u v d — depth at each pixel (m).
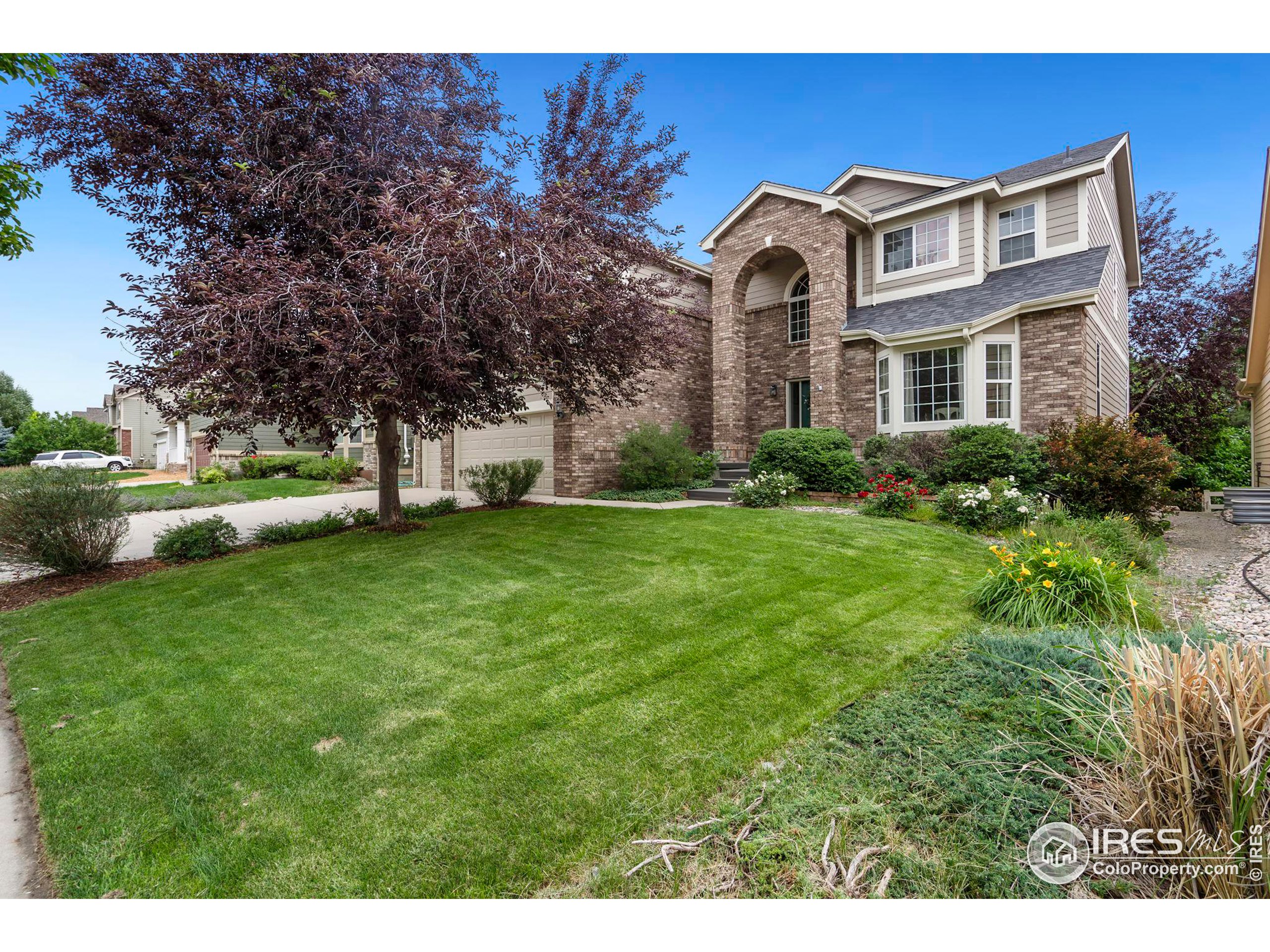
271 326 5.30
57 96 5.85
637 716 2.99
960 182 12.57
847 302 14.05
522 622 4.39
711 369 15.45
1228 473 18.55
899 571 5.53
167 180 6.36
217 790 2.51
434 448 16.11
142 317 5.70
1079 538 6.12
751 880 1.96
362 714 3.12
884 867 1.99
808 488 11.16
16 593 6.36
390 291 5.37
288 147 6.35
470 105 7.39
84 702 3.41
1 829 2.38
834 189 14.77
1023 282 11.41
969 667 3.39
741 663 3.58
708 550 6.30
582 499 11.86
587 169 7.64
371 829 2.22
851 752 2.62
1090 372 10.77
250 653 4.02
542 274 5.97
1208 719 1.84
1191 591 5.55
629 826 2.20
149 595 5.71
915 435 10.95
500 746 2.76
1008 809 2.14
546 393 11.25
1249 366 13.79
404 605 4.87
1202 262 19.00
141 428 33.22
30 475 6.91
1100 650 3.17
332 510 11.59
